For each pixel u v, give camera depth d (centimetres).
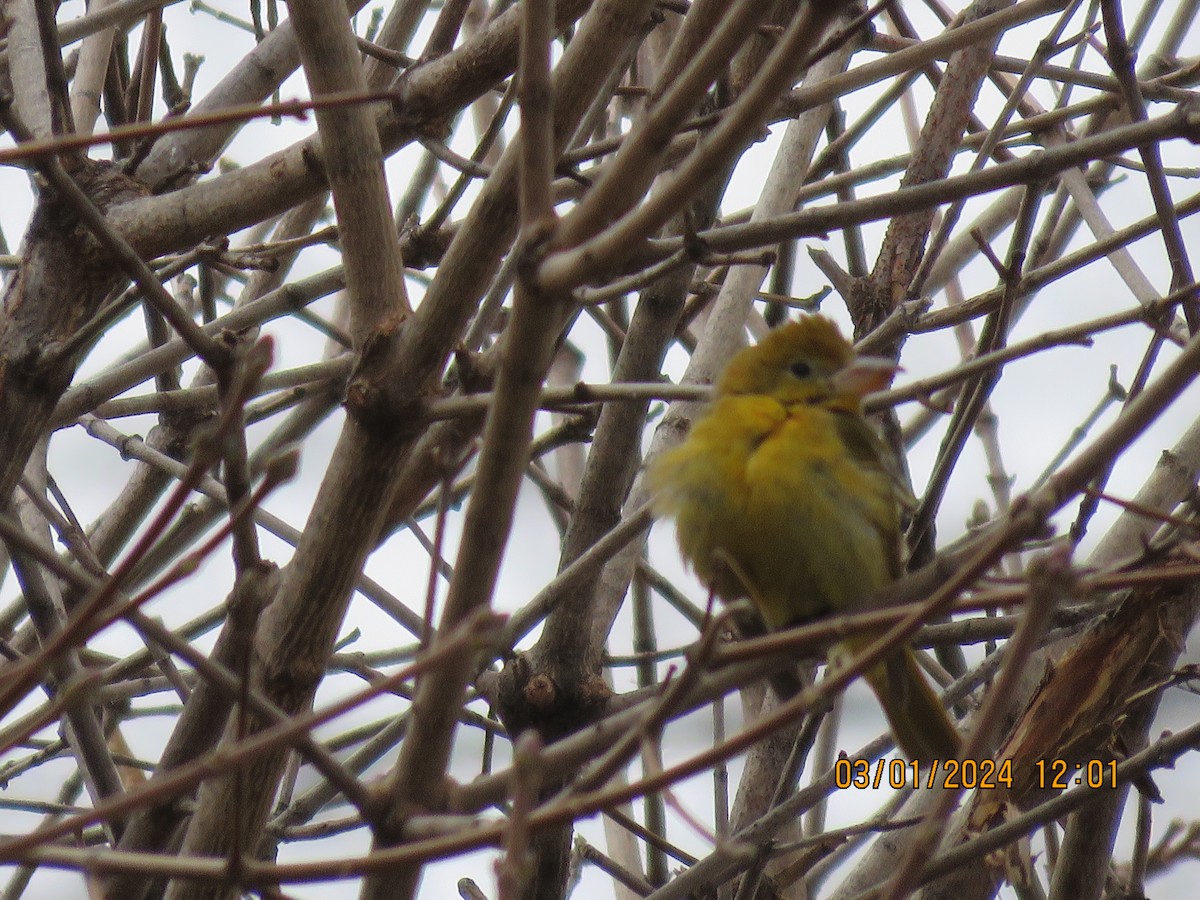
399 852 554
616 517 1116
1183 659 1196
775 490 843
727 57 576
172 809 827
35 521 1077
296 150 954
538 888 1040
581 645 1070
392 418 790
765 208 1155
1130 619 946
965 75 1200
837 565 854
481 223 773
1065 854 993
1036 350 830
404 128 968
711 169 556
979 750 515
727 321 1176
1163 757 835
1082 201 1117
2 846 540
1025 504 535
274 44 1072
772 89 544
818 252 1231
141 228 944
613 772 565
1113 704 943
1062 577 502
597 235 604
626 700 1062
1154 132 729
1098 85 1181
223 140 1041
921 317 1093
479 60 954
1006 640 1112
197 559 547
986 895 955
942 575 678
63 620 921
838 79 1033
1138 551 1027
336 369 1152
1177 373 532
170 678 1071
